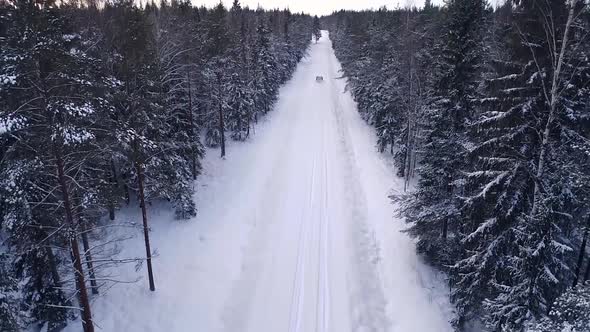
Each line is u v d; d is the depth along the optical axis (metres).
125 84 15.79
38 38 9.42
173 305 16.81
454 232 17.03
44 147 10.43
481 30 19.47
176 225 22.34
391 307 16.20
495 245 12.47
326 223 23.44
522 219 10.78
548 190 10.73
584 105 10.90
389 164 32.03
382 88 35.56
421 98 25.89
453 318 14.67
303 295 17.34
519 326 10.25
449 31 16.92
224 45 31.98
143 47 16.91
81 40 14.16
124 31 16.66
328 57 105.62
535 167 11.49
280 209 25.19
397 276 17.94
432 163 17.45
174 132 25.00
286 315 16.20
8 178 10.20
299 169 31.83
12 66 9.15
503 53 13.77
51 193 11.54
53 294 14.73
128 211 22.78
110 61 16.44
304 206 25.58
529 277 10.28
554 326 8.67
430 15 38.28
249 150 35.56
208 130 34.94
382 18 54.28
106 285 17.47
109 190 13.45
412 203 18.17
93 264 17.81
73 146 10.55
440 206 16.62
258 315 16.30
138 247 20.27
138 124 16.98
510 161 12.19
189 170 25.45
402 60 29.06
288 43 76.75
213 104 33.28
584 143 10.69
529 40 11.15
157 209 23.28
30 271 14.70
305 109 52.22
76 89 10.68
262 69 48.16
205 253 20.28
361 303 16.73
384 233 21.69
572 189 11.01
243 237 21.92
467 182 13.63
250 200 26.14
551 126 11.18
